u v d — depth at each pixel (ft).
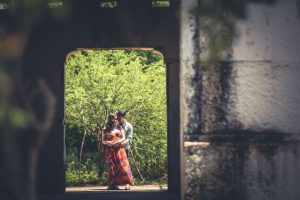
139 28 42.75
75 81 57.67
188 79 21.72
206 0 14.80
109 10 42.96
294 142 21.84
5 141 12.69
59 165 42.73
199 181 21.80
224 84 21.74
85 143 61.87
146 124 58.70
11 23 12.52
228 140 21.80
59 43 42.63
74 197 38.93
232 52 21.70
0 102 10.88
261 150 21.84
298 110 21.85
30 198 12.99
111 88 57.47
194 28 21.48
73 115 57.67
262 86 21.79
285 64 21.84
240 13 15.17
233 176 21.85
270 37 21.77
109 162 47.88
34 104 36.94
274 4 21.79
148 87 58.44
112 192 43.93
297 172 21.86
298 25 21.85
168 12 42.73
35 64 42.45
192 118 21.81
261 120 21.81
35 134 13.16
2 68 10.96
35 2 12.27
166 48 42.60
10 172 12.87
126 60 58.70
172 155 42.70
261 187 21.81
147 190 46.80
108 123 48.32
